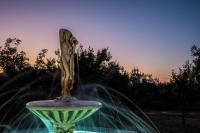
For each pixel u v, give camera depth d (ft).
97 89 85.61
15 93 80.69
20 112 76.43
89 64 87.25
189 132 71.31
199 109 103.04
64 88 21.58
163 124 80.28
